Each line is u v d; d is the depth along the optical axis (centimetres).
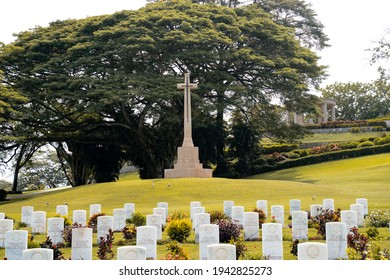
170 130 6003
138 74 5572
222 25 5822
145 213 3219
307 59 6269
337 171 5850
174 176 4806
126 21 5722
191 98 5353
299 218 2272
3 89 5147
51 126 5841
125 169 8800
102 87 5359
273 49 6209
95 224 2731
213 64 5825
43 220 2692
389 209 3120
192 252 2053
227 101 5759
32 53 5738
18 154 7169
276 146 7525
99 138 6122
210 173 4912
